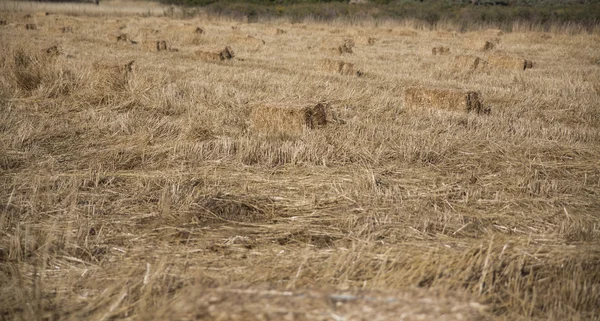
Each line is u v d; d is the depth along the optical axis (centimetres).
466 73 5375
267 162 2394
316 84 4309
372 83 4622
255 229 1748
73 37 8094
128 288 1341
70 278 1427
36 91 3494
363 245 1563
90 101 3388
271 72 5050
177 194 1984
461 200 2019
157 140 2691
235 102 3525
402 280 1341
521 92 4309
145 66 5138
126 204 1934
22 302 1297
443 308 1005
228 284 1177
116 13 15938
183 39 7950
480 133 2900
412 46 8175
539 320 1257
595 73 5475
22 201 1911
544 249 1606
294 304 1014
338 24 12325
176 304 1111
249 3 17062
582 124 3441
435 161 2489
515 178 2275
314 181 2183
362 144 2612
